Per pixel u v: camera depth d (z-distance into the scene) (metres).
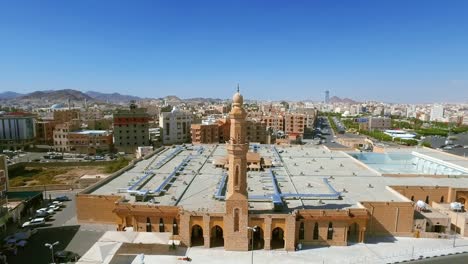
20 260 50.62
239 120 49.78
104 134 162.12
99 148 159.88
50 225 64.50
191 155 99.88
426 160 100.12
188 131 188.38
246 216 51.50
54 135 162.00
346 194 64.44
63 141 161.25
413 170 95.94
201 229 56.19
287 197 60.84
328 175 78.62
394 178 77.94
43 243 56.47
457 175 79.38
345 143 181.38
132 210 55.44
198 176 75.44
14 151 162.12
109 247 48.72
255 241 54.53
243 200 51.16
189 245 53.31
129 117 161.38
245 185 51.38
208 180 72.00
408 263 50.47
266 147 118.44
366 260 50.59
